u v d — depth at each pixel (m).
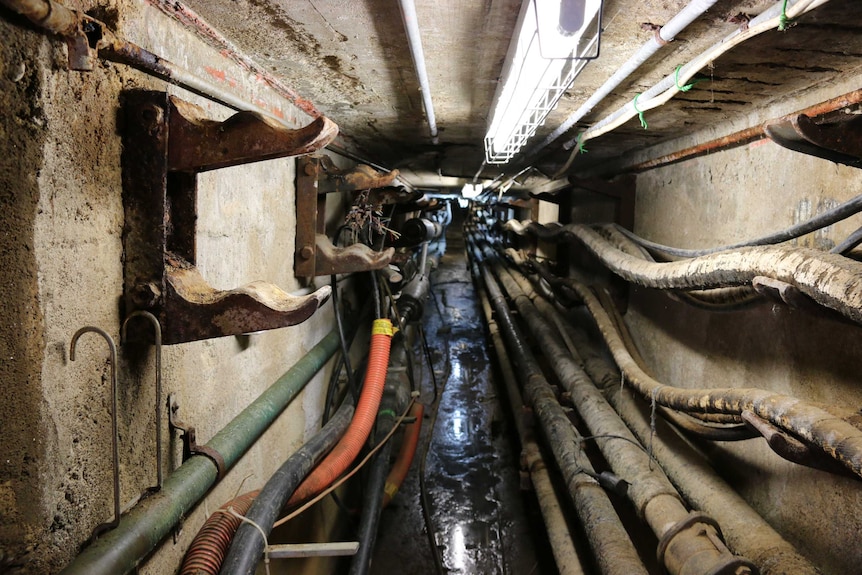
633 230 3.49
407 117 2.53
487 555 3.14
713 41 1.39
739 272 1.70
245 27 1.37
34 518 0.88
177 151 1.09
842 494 1.73
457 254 13.62
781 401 1.60
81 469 0.98
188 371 1.41
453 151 3.65
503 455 4.21
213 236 1.53
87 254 0.99
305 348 2.61
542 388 3.42
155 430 1.24
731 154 2.41
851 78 1.64
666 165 3.04
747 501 2.25
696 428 2.30
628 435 2.51
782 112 1.97
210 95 1.43
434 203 4.04
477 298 8.84
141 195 1.09
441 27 1.35
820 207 1.85
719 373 2.50
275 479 1.71
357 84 1.94
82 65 0.90
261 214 1.93
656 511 1.92
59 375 0.92
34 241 0.85
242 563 1.32
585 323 4.46
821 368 1.83
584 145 3.10
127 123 1.08
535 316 4.70
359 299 4.25
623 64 1.56
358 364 4.00
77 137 0.95
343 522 3.15
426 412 4.88
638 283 2.48
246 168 1.78
